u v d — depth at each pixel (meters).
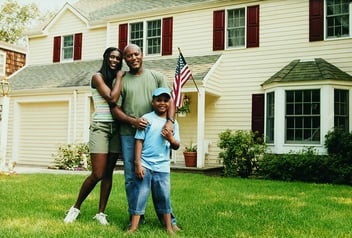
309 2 12.23
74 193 6.60
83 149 13.07
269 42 12.80
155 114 4.06
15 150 16.00
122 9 16.58
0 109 16.17
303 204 5.84
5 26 36.47
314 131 10.88
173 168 12.21
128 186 4.04
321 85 10.71
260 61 12.88
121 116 4.05
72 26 17.56
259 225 4.28
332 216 4.92
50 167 13.62
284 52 12.53
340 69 11.66
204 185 8.23
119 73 4.21
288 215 4.92
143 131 3.93
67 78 15.70
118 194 6.59
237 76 13.22
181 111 13.29
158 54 15.02
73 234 3.70
